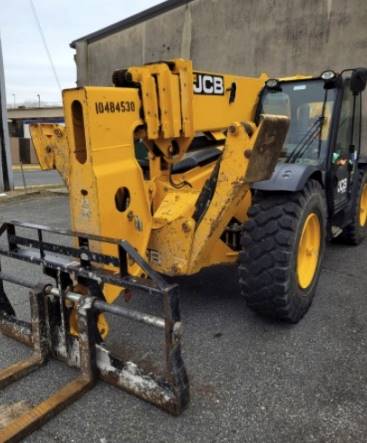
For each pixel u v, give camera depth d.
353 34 7.86
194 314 3.28
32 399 2.32
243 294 2.94
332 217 3.95
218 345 2.83
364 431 2.05
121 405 2.25
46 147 3.77
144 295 3.62
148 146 2.92
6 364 2.63
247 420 2.13
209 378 2.47
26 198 9.11
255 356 2.69
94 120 2.39
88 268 2.43
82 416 2.18
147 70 2.76
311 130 3.69
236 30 9.44
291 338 2.90
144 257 2.76
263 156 2.57
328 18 8.09
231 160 2.55
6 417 2.18
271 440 2.01
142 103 2.72
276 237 2.76
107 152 2.48
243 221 3.26
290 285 2.83
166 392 2.16
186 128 2.97
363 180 4.92
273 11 8.77
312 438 2.01
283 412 2.19
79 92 2.36
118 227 2.56
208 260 3.00
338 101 3.62
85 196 2.48
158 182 3.01
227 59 9.73
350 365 2.58
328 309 3.32
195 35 10.25
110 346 2.83
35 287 2.60
